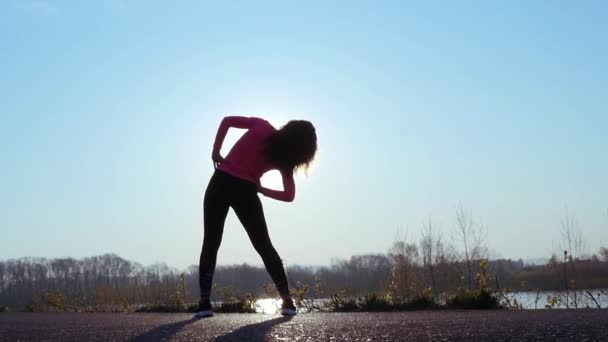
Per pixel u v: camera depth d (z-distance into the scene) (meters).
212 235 5.68
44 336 4.09
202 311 5.63
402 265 8.54
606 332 3.44
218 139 5.68
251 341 3.48
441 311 6.36
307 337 3.58
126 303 10.48
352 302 7.68
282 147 5.59
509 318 4.46
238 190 5.64
